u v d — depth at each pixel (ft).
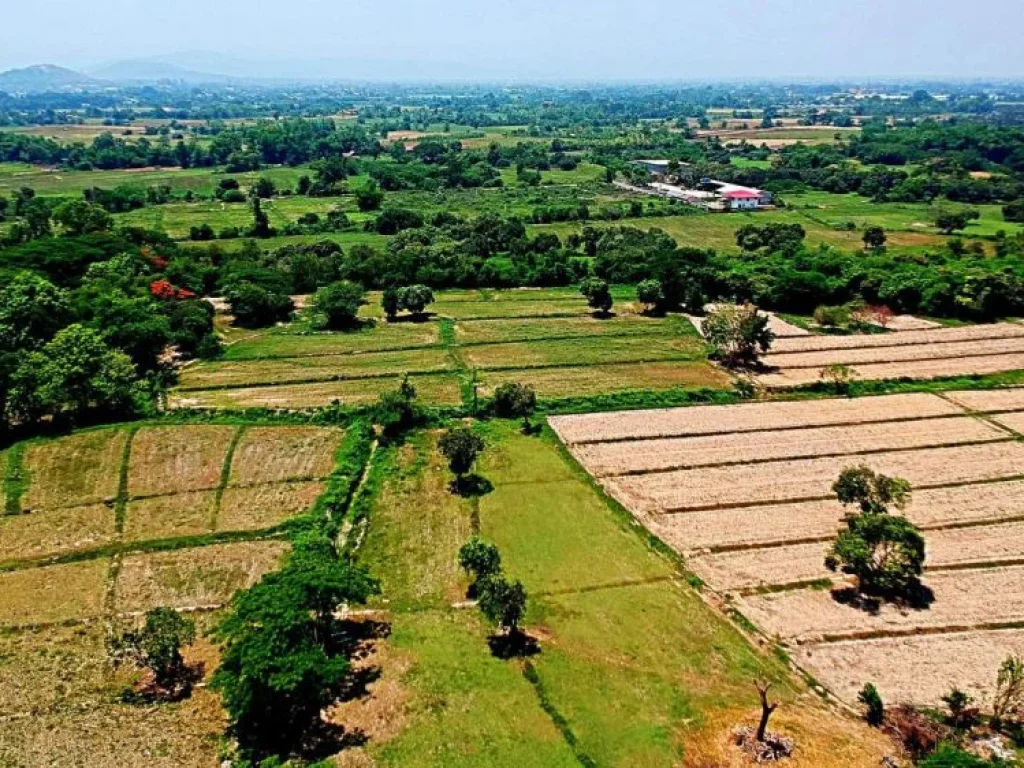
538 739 123.54
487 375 274.57
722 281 360.69
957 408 251.19
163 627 135.33
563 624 150.92
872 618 154.10
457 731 125.29
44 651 143.95
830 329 330.95
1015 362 290.56
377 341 311.06
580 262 414.41
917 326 334.24
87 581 163.73
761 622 152.87
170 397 254.47
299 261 390.21
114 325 270.26
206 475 204.95
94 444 219.20
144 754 121.49
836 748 121.90
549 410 246.68
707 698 132.67
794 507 193.16
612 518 187.62
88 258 353.31
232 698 119.75
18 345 252.83
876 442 227.61
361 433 226.38
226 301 366.43
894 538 156.66
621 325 331.57
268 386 264.31
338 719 127.75
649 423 239.30
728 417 244.42
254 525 183.52
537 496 196.95
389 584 163.12
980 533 181.98
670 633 148.87
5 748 122.21
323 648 133.59
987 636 149.18
